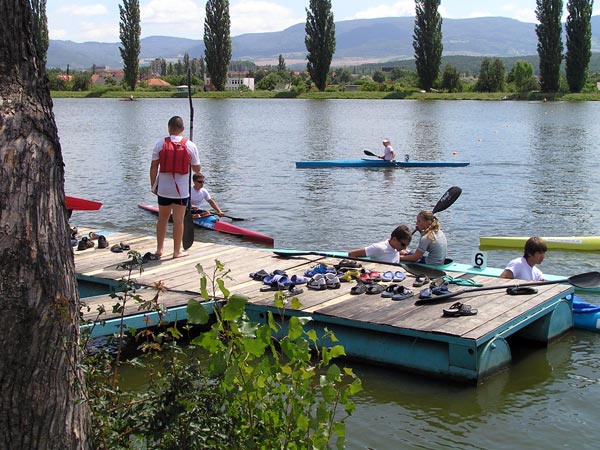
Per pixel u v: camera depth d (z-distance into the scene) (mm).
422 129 46188
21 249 3488
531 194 20828
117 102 86438
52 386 3588
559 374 7648
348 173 25672
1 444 3488
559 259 13578
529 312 8016
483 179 24000
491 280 9281
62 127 48062
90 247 11711
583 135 40719
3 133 3514
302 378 4219
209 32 95812
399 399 7016
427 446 6102
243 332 4172
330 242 15273
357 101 87688
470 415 6684
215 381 4266
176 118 10570
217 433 4090
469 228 16406
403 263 10367
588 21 83500
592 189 21609
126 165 27688
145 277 9750
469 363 7227
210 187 22516
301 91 98438
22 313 3486
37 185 3564
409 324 7570
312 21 92875
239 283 9391
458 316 7801
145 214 18234
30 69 3648
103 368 4441
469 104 78875
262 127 48500
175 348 4363
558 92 86688
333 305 8289
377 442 6164
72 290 3760
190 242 10969
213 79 97625
